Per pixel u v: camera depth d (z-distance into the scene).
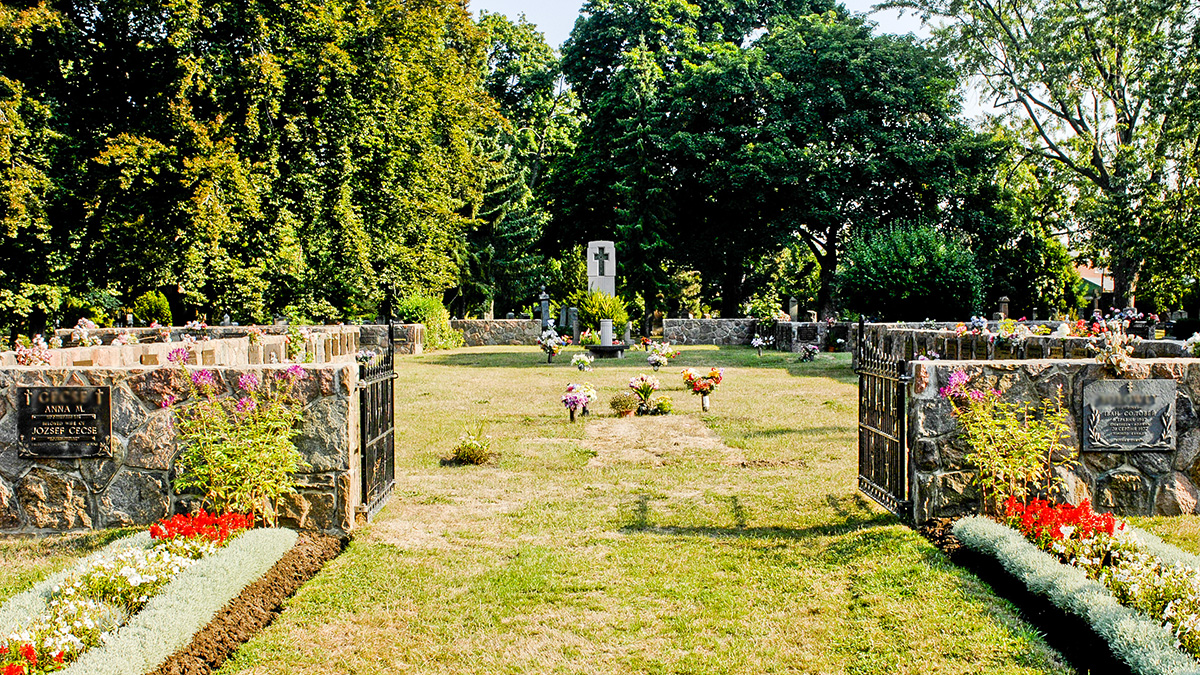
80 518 5.71
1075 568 4.28
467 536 5.74
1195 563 4.29
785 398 12.68
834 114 30.17
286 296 22.30
